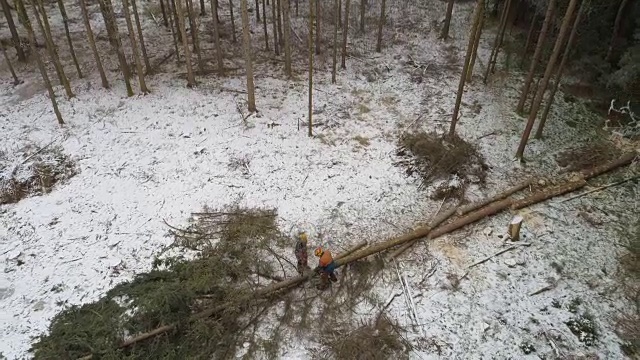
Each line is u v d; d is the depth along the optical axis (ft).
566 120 56.65
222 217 43.88
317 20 68.80
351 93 62.54
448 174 48.21
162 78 64.69
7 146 51.98
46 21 54.95
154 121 55.98
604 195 46.52
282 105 59.82
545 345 33.53
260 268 38.88
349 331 34.35
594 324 34.88
